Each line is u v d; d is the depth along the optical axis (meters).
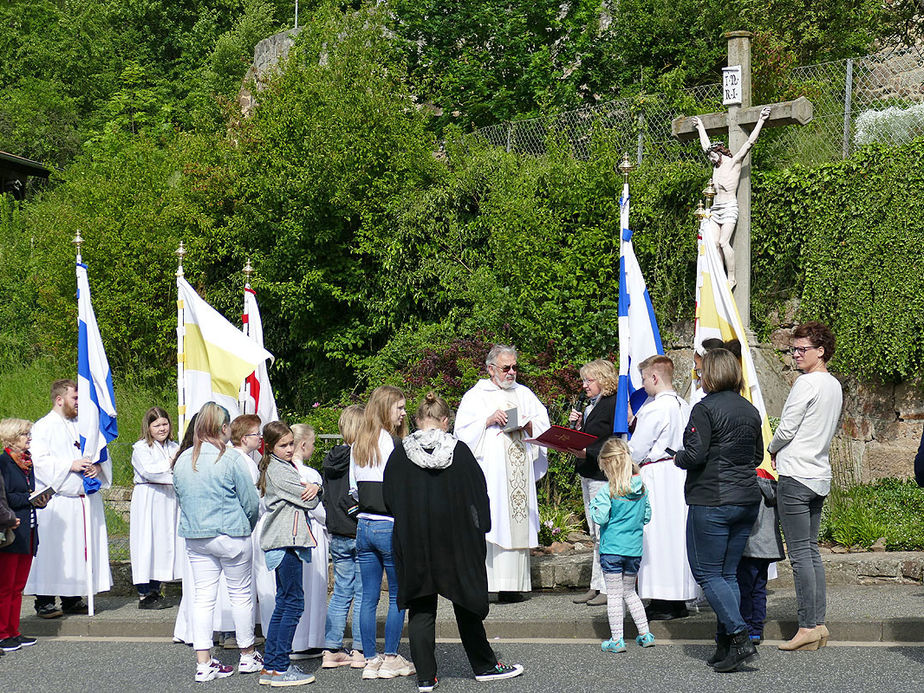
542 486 10.80
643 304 8.85
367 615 6.85
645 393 8.73
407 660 7.12
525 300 12.91
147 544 9.38
